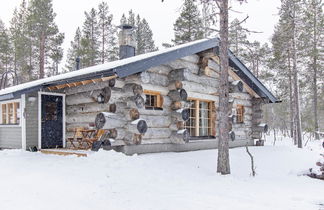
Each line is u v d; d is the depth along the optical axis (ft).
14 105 37.32
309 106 104.63
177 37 79.20
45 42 83.97
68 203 15.76
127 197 16.94
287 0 58.03
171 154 31.68
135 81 29.50
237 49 80.94
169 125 34.01
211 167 27.22
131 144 29.45
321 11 76.64
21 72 91.35
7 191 17.88
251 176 24.68
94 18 94.63
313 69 76.59
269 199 17.03
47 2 81.35
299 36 64.34
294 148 46.16
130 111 29.19
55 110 35.83
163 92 33.40
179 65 35.19
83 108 33.60
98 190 18.11
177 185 20.04
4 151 32.81
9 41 99.66
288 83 81.00
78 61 49.57
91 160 25.77
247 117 47.37
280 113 111.86
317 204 16.12
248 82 45.21
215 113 40.34
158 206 15.47
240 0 25.46
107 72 26.58
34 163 25.89
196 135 37.70
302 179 24.44
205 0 25.84
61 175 21.48
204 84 38.58
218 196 17.49
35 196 16.93
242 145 45.62
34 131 34.73
